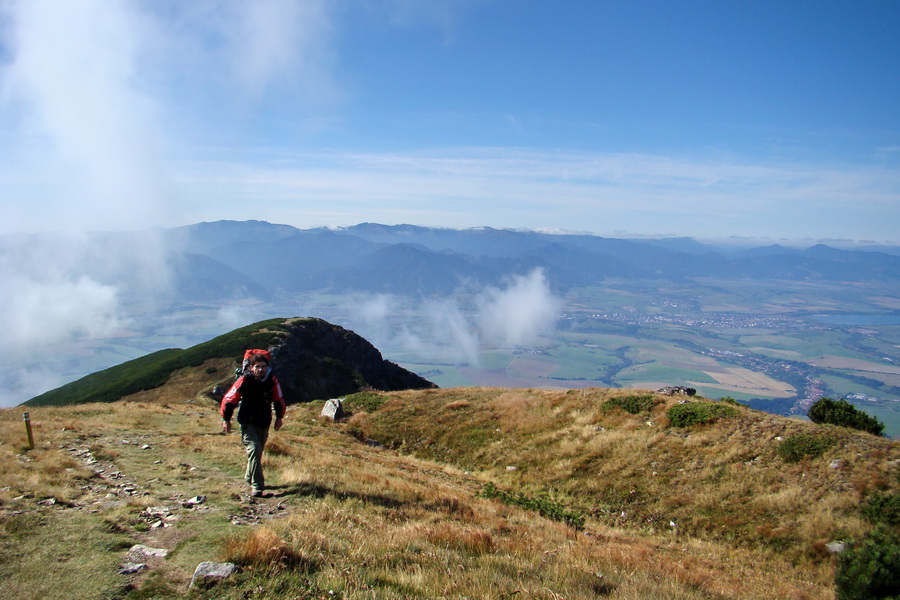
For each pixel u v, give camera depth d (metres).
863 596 8.78
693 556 13.68
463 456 25.97
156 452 13.57
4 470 9.63
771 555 14.45
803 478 17.23
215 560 6.16
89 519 7.49
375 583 6.14
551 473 22.05
